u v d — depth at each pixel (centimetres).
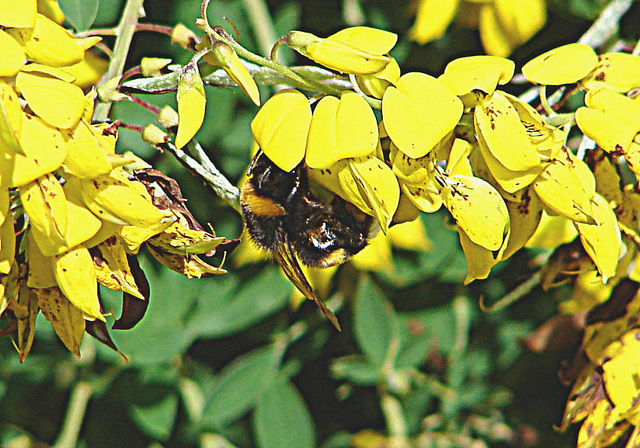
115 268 30
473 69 30
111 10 37
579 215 30
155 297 39
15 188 30
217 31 30
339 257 33
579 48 31
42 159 29
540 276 35
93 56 37
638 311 34
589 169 31
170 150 31
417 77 30
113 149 30
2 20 29
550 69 31
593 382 34
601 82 31
